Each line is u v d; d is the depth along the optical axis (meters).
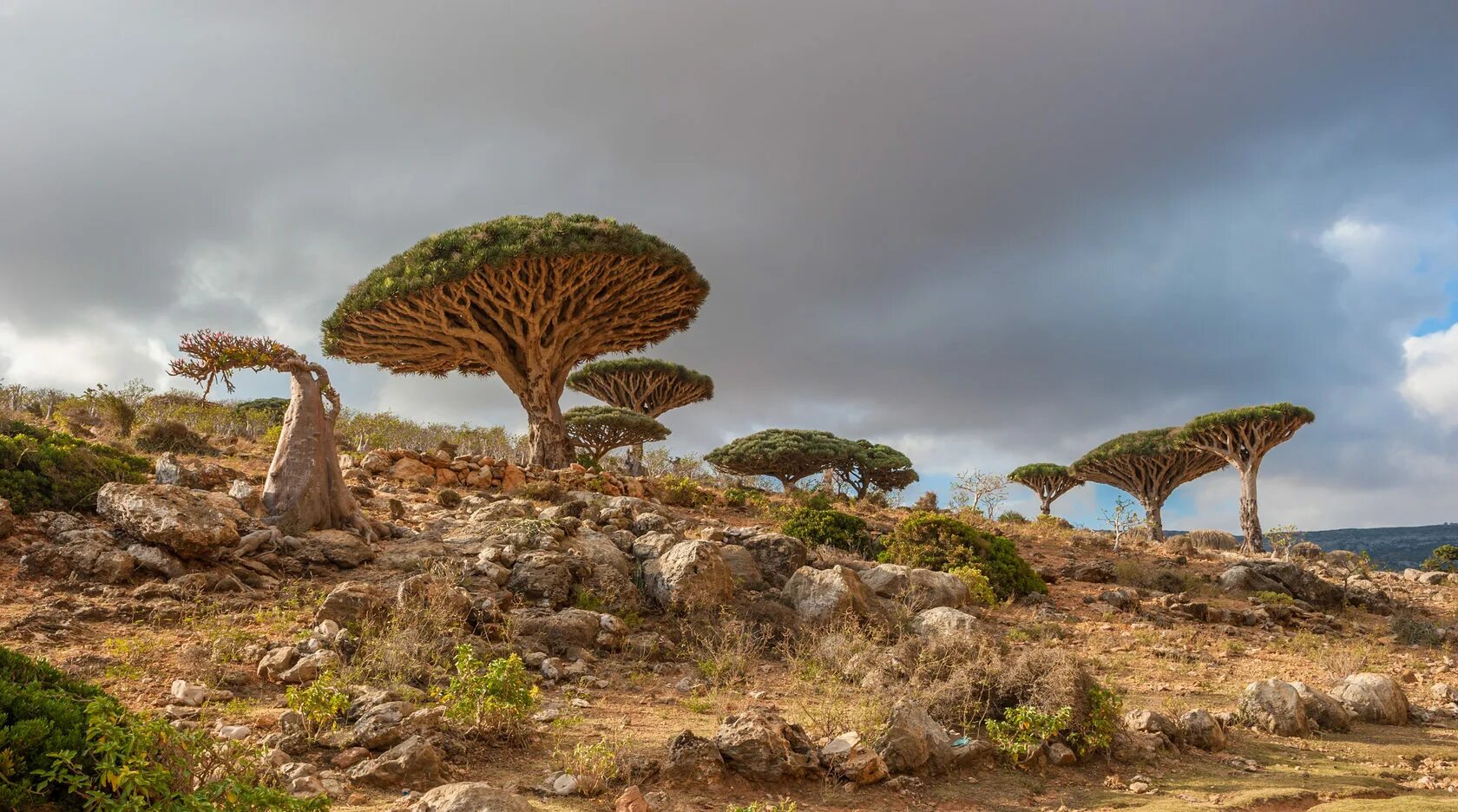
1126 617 16.77
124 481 13.39
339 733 6.29
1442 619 20.41
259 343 13.46
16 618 8.73
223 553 11.18
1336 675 12.48
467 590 10.70
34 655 7.81
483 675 7.00
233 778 4.41
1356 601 22.17
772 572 14.36
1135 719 8.50
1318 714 9.45
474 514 15.06
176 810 4.00
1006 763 7.32
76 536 10.75
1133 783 6.91
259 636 8.91
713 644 10.87
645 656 10.23
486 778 5.94
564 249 23.48
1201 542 38.12
